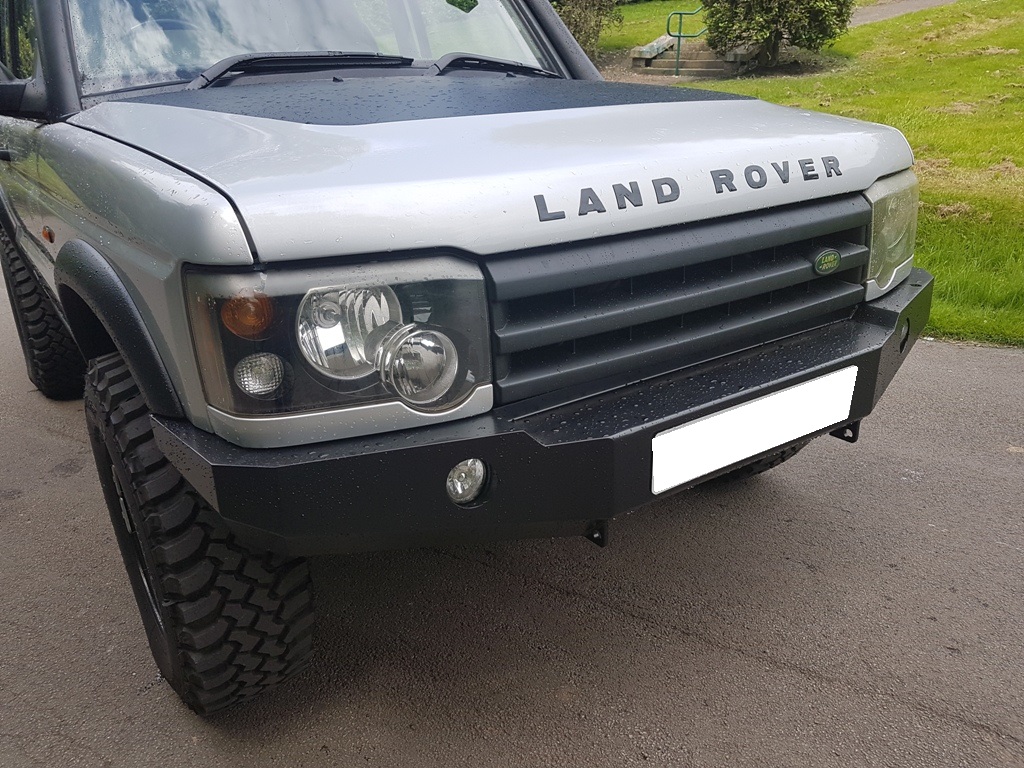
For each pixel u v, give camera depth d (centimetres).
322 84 243
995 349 445
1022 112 917
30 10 270
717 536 281
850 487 310
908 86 1113
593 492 170
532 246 163
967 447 337
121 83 248
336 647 232
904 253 235
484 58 285
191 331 154
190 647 183
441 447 157
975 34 1413
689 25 1823
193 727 205
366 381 155
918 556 266
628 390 185
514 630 238
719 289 189
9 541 289
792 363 200
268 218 146
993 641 226
